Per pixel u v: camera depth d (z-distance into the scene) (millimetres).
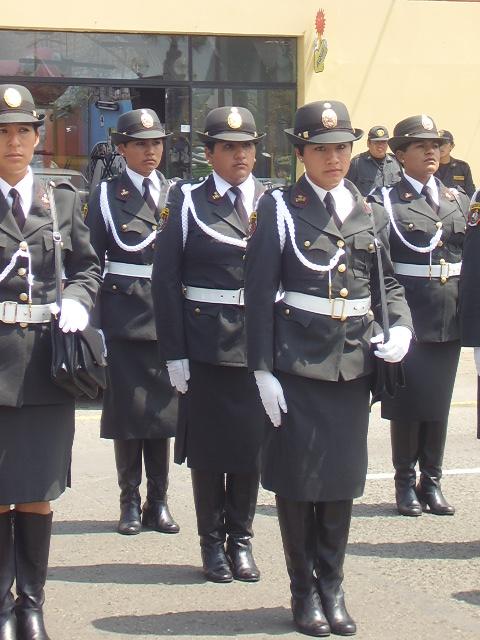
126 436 13078
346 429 9734
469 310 12008
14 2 26578
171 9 27344
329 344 9664
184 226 11547
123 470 13180
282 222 9773
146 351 13273
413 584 11320
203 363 11484
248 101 28172
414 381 13711
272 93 28250
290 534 9828
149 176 13609
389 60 28484
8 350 9031
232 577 11414
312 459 9617
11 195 9219
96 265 9633
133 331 13219
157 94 27672
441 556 12227
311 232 9734
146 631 9992
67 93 27125
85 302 9211
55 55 27016
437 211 14000
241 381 11453
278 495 9797
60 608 10570
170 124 27844
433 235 13805
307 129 9734
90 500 14477
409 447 13875
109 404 13289
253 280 9781
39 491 9125
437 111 28828
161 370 13289
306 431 9617
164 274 11547
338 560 9945
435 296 13812
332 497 9641
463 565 11922
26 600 9438
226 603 10734
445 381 13867
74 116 27234
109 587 11180
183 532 13133
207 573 11391
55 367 8922
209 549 11461
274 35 27922
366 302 9898
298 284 9742
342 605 9984
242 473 11430
